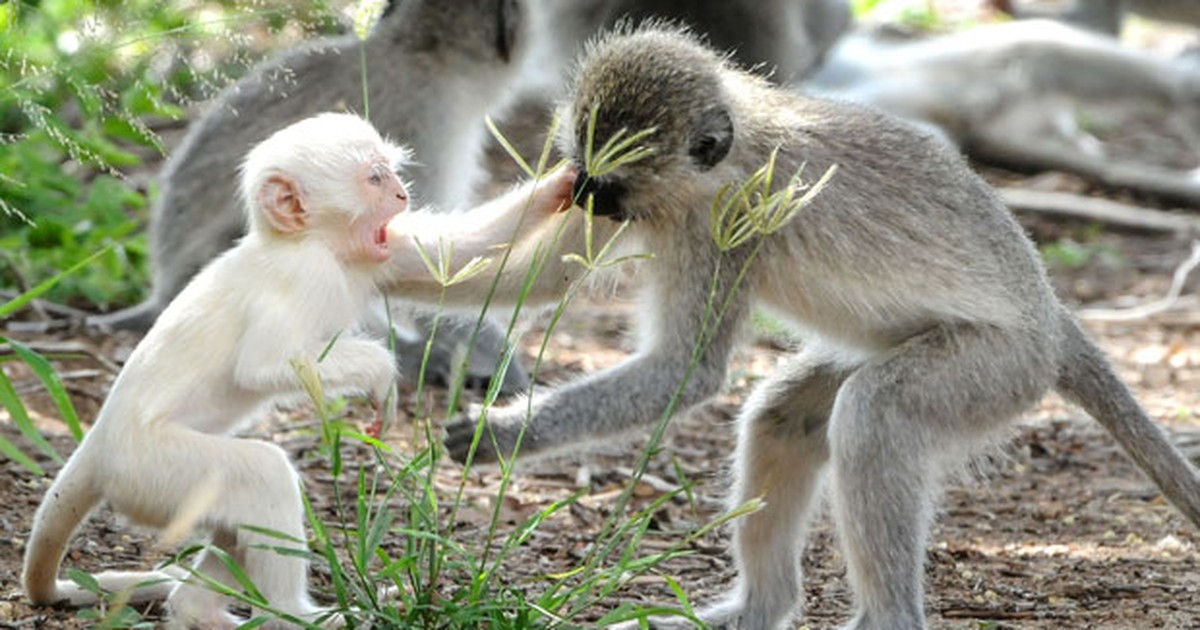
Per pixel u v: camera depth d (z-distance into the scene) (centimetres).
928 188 1112
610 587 912
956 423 1053
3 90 1293
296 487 891
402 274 1025
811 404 1109
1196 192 2633
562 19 2048
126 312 1691
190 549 866
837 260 1090
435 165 1683
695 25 2112
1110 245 2409
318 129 936
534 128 1877
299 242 919
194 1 1419
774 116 1114
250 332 895
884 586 1009
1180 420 1672
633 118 1058
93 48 1291
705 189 1077
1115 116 3080
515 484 1379
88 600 983
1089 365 1146
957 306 1082
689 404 1081
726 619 1093
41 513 938
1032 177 2705
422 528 941
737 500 1112
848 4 2428
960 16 3381
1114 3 3019
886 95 2608
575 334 1880
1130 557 1278
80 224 1805
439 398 1588
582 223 1080
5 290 1716
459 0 1675
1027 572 1230
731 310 1088
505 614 916
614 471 1438
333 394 927
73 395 1473
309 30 1512
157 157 2147
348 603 895
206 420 909
